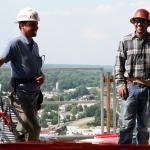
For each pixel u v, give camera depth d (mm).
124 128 7578
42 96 6980
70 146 3887
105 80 9547
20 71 6648
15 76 6680
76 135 9219
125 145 3934
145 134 7645
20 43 6613
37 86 6777
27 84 6688
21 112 6676
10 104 6711
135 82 7500
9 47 6559
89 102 9492
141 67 7492
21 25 6672
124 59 7566
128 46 7512
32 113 6754
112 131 9609
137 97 7516
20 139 6645
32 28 6637
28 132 6691
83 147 3893
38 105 6984
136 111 7590
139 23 7402
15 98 6688
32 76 6715
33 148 3838
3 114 6633
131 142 7598
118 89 7551
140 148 3922
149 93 7531
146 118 7609
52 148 3869
